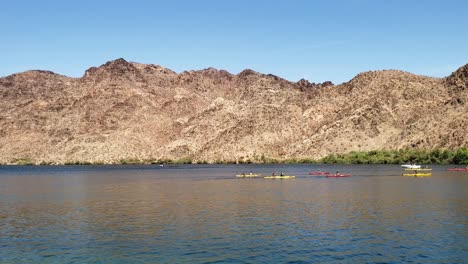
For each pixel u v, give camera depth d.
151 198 81.81
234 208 65.88
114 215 60.66
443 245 41.38
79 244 43.25
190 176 159.12
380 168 190.25
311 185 106.69
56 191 101.25
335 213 59.88
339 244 42.19
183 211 63.41
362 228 49.28
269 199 77.06
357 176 139.12
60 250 41.12
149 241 44.12
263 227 50.44
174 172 196.00
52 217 59.56
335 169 191.38
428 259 37.28
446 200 72.25
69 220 56.91
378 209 63.06
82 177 166.88
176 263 37.00
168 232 48.25
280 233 47.09
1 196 89.62
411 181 114.56
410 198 75.62
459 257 37.72
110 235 47.09
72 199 82.25
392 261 36.88
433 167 184.12
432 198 75.31
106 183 128.50
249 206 67.88
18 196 89.44
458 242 42.41
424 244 41.81
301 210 63.00
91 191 100.12
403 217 55.97
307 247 41.25
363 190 91.38
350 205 67.69
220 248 41.25
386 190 90.56
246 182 121.62
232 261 37.38
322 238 44.66
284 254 39.12
